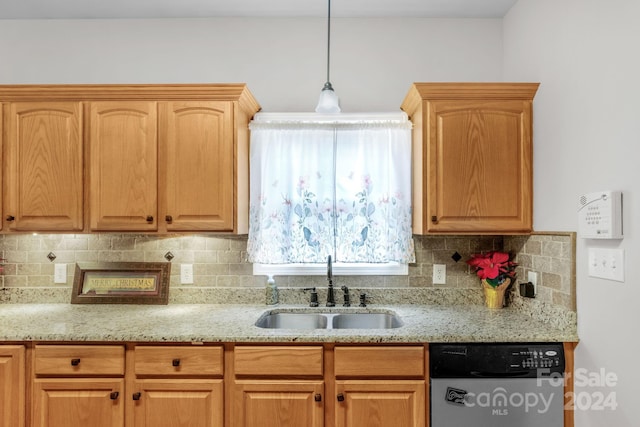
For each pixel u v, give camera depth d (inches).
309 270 96.0
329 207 91.6
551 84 75.3
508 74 94.4
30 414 69.5
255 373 68.4
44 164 82.6
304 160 91.8
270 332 69.8
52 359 69.1
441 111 81.2
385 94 97.3
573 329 68.5
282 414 68.3
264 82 97.2
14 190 82.5
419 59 97.6
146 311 86.8
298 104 97.2
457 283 95.4
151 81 97.2
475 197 81.1
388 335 67.8
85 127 83.1
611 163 59.6
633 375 55.7
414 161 89.9
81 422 69.1
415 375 68.1
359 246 91.4
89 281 95.0
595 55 63.1
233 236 96.0
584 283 66.4
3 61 96.8
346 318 90.2
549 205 75.8
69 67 97.0
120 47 97.2
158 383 68.7
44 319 79.0
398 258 90.2
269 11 94.8
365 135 91.6
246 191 91.4
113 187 82.4
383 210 91.3
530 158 81.6
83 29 97.2
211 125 82.6
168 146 82.5
